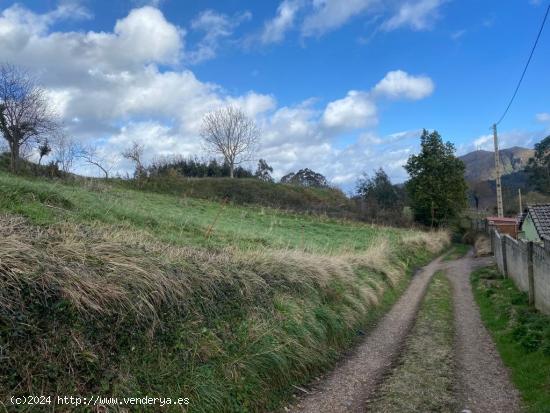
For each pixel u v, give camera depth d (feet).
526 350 24.81
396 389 20.95
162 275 19.35
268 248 37.45
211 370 18.01
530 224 71.26
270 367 20.51
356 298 35.42
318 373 23.73
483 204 269.64
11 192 32.91
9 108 79.00
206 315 20.53
